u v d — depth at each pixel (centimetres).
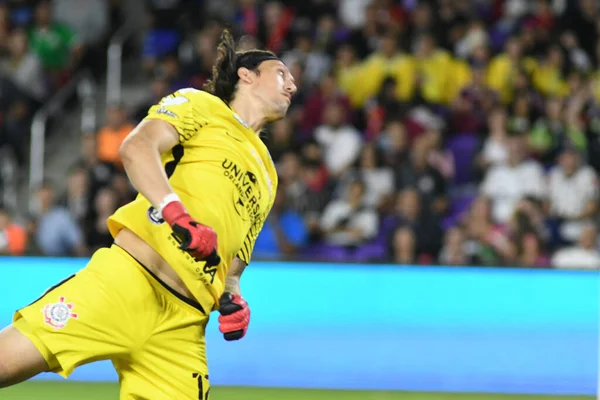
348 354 2664
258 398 2473
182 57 4247
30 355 1223
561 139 3878
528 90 4081
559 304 2670
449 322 2669
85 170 3512
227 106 1353
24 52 4309
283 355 2662
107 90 4522
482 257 3250
